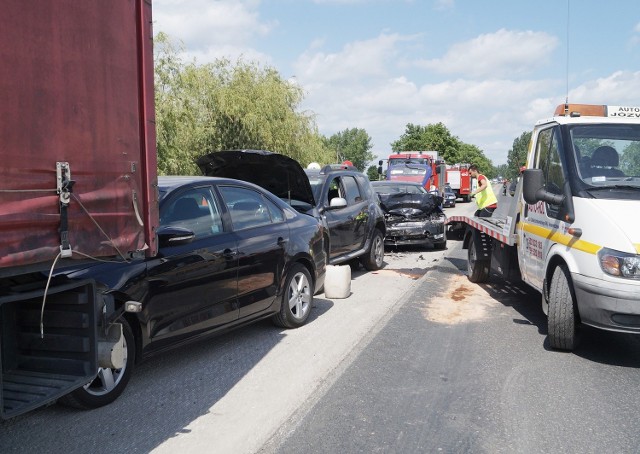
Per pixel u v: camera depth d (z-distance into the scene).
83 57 3.38
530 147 7.85
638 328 5.43
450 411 4.61
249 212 6.54
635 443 4.07
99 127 3.50
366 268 11.82
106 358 3.79
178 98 21.33
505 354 6.12
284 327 7.09
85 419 4.42
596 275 5.53
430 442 4.07
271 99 26.84
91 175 3.43
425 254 14.34
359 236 11.12
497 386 5.16
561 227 6.27
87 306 3.52
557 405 4.74
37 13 3.07
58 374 3.57
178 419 4.43
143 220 3.93
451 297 9.05
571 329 5.98
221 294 5.74
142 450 3.93
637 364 5.84
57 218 3.19
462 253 14.41
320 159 29.58
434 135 105.88
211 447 3.98
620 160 6.41
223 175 9.07
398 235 14.21
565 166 6.48
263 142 26.64
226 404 4.73
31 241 3.03
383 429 4.27
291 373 5.48
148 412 4.56
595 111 7.17
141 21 3.90
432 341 6.58
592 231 5.70
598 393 5.02
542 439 4.12
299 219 7.45
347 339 6.65
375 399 4.84
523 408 4.68
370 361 5.83
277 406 4.69
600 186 6.12
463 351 6.21
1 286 3.20
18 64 2.96
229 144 26.22
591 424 4.38
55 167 3.17
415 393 4.98
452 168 53.84
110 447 3.97
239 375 5.43
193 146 24.81
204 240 5.67
